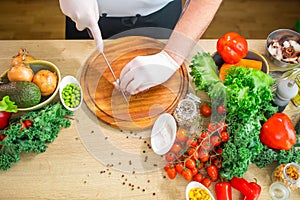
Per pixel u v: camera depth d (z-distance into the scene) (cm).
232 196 106
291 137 104
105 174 106
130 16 140
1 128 107
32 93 105
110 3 133
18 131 104
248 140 101
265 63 117
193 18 114
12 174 105
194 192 103
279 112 114
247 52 118
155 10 141
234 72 109
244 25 220
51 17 220
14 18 219
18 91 103
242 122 104
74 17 112
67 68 121
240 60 118
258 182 107
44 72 109
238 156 100
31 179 105
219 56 119
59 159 108
